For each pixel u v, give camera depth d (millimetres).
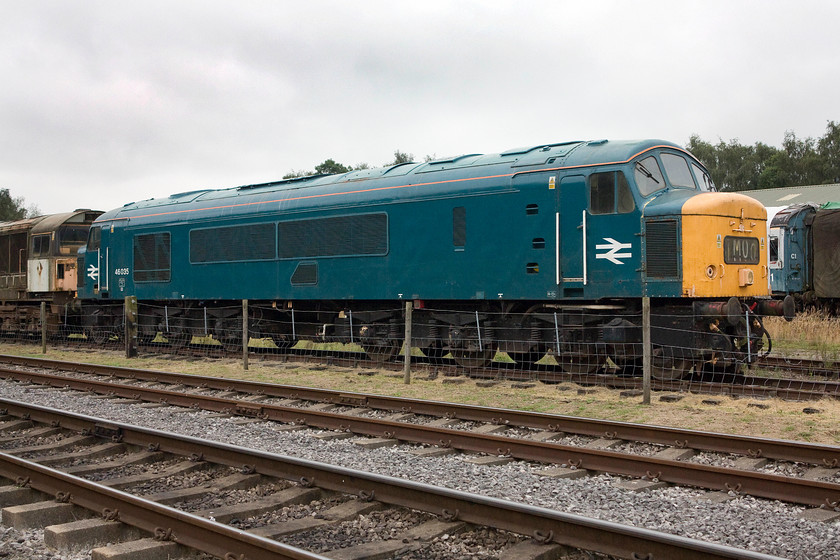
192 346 19688
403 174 14930
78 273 22109
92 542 5379
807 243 26047
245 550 4836
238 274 17516
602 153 12406
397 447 8578
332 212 15688
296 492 6324
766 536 5371
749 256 12531
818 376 12891
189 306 19359
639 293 11891
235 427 9633
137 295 20047
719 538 5367
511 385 12453
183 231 18797
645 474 7008
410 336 13258
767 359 14359
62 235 23203
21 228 24594
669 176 12742
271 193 17188
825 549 5098
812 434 8602
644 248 11852
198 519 5113
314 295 16000
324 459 7852
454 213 13891
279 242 16656
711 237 11680
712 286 11680
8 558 5078
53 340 23453
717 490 6609
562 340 12953
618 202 12133
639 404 10633
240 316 18109
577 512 5984
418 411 10297
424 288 14266
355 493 6199
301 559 4516
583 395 11523
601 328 12461
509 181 13203
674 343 11812
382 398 10672
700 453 7980
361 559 4887
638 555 4707
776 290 26031
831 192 43469
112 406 11383
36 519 5762
